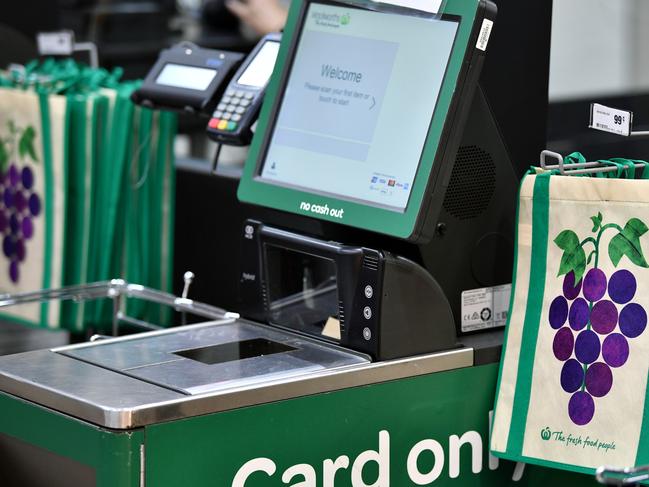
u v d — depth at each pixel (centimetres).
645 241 249
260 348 267
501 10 276
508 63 279
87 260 346
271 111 287
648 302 249
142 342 272
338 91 275
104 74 364
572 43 766
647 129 330
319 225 317
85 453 229
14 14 555
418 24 262
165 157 351
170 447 227
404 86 262
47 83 352
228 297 359
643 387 250
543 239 261
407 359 258
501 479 277
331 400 247
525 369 263
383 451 256
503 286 284
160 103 331
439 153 251
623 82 780
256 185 284
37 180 344
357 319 260
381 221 257
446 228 270
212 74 322
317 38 283
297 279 290
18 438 247
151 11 675
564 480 279
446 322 266
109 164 342
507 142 281
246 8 634
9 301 305
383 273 254
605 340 253
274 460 241
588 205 255
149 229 354
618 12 773
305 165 277
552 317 260
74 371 250
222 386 237
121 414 221
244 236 288
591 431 255
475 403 270
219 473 234
